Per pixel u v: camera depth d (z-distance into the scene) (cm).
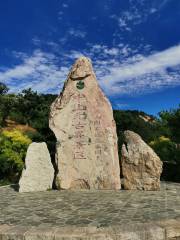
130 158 1166
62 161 1205
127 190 1138
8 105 3800
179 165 1658
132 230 601
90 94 1241
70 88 1259
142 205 840
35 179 1156
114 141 1209
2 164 1616
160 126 2292
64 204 879
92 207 830
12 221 695
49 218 718
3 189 1200
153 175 1130
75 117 1236
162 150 1814
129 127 2500
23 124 3791
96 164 1189
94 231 603
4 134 1719
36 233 602
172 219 668
